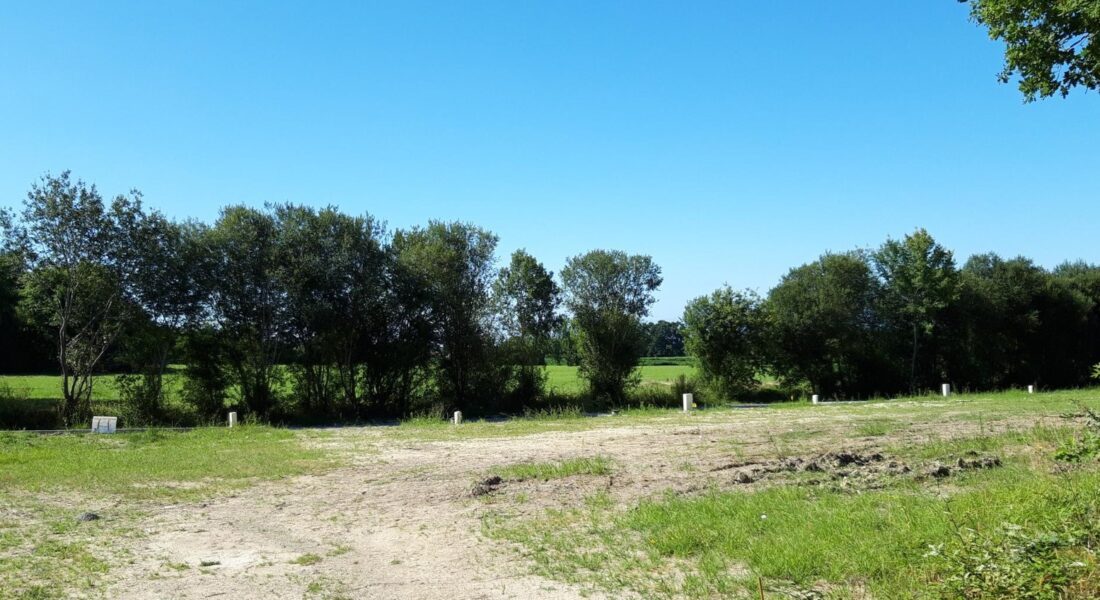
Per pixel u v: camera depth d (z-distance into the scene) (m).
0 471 16.33
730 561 7.87
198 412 31.84
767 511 9.64
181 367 32.38
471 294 36.53
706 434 19.98
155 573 8.50
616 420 28.50
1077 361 50.53
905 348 47.97
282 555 9.37
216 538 10.37
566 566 8.27
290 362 34.03
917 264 45.88
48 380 48.69
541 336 40.22
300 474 15.91
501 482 13.59
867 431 18.06
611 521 10.20
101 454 19.38
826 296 45.81
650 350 41.19
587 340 39.09
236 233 32.31
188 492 13.92
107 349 31.25
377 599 7.46
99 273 29.64
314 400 34.25
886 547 7.36
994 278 49.50
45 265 29.28
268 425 28.53
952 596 5.54
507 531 10.01
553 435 22.78
